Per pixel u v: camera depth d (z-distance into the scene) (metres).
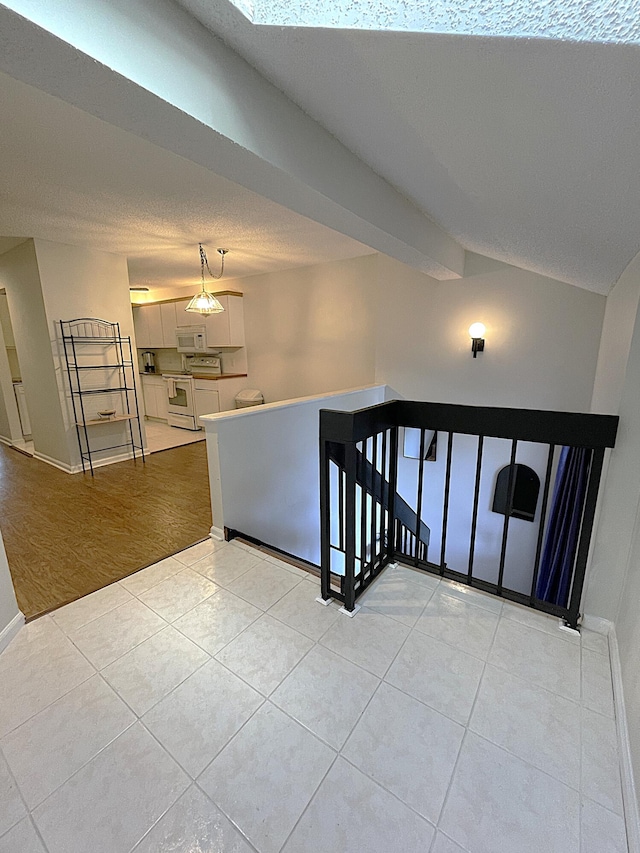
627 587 1.54
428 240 2.63
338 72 0.99
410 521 3.11
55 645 1.64
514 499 3.76
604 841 0.99
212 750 1.22
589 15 0.55
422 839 1.00
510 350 3.53
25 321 4.02
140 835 1.01
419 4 0.66
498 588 1.93
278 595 1.97
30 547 2.51
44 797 1.09
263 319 5.44
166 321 6.62
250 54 1.09
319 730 1.28
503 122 0.91
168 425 6.80
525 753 1.21
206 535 2.68
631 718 1.18
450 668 1.52
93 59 0.82
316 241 3.65
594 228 1.40
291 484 3.21
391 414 2.01
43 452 4.48
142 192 2.40
